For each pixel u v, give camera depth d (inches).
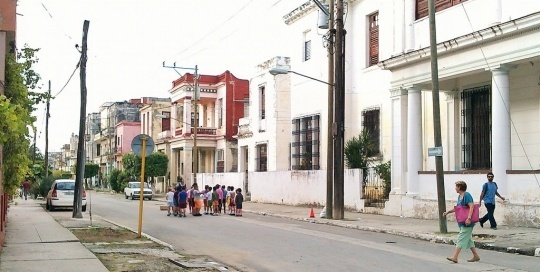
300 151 1371.8
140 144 639.8
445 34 818.2
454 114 891.4
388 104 1074.7
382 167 992.2
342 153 887.1
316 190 1208.2
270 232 705.0
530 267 428.1
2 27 468.4
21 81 529.7
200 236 673.6
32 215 956.6
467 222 449.7
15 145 556.7
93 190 3031.5
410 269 419.2
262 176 1456.7
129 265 447.2
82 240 608.1
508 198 695.1
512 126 786.8
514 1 703.7
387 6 1057.5
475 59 745.6
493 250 538.3
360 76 1167.0
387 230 704.4
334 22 967.6
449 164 898.7
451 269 418.0
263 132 1537.9
